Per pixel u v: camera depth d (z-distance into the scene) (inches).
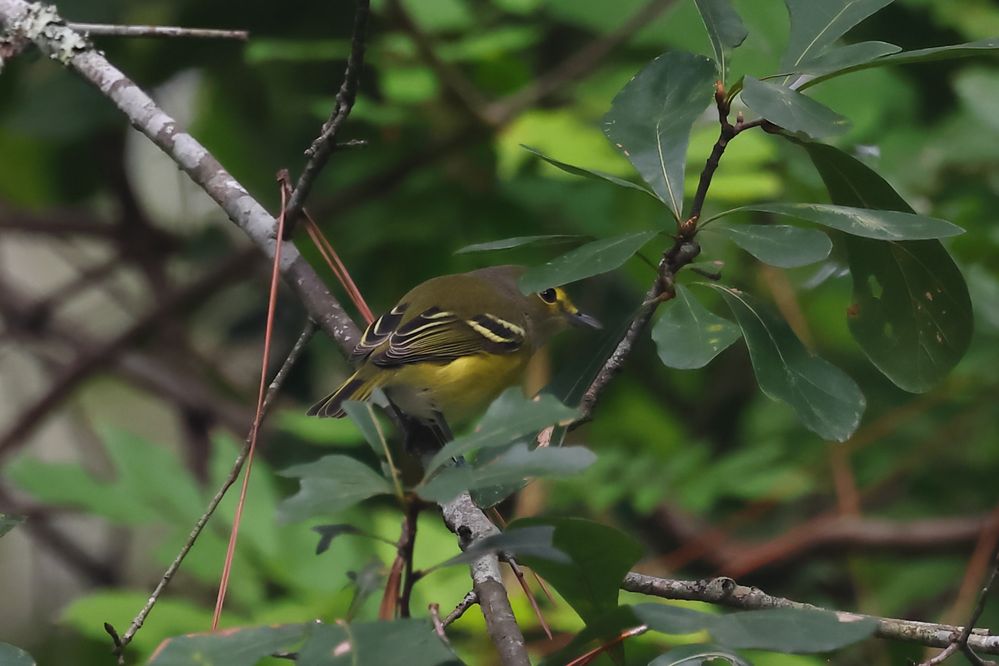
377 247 467.8
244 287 604.1
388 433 413.1
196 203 586.9
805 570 495.5
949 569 463.8
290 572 344.5
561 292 404.2
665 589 228.7
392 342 319.3
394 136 442.0
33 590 569.0
